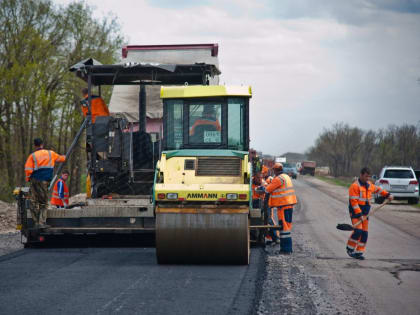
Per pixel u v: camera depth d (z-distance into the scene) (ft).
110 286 69.36
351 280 74.13
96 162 102.42
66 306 59.06
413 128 547.08
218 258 84.84
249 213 86.89
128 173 103.91
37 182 99.81
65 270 80.33
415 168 539.70
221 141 94.48
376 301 62.49
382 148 574.97
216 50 143.02
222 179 87.86
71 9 272.31
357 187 94.07
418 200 236.84
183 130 94.79
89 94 106.32
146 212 97.09
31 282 71.51
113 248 104.01
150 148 104.32
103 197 103.50
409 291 67.67
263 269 82.38
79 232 97.81
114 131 102.47
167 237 83.76
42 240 102.01
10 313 56.18
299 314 56.59
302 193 313.12
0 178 257.75
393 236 126.00
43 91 255.09
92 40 283.18
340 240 117.50
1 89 245.86
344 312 57.62
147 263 87.20
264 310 57.93
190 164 89.61
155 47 145.28
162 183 87.45
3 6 253.65
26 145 273.54
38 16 262.88
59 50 274.36
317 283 72.02
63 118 279.08
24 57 259.80
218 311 57.16
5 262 87.40
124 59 141.38
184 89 95.14
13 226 143.74
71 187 283.38
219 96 94.68
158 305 59.62
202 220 83.82
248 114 95.30
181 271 80.38
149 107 126.82
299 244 110.83
